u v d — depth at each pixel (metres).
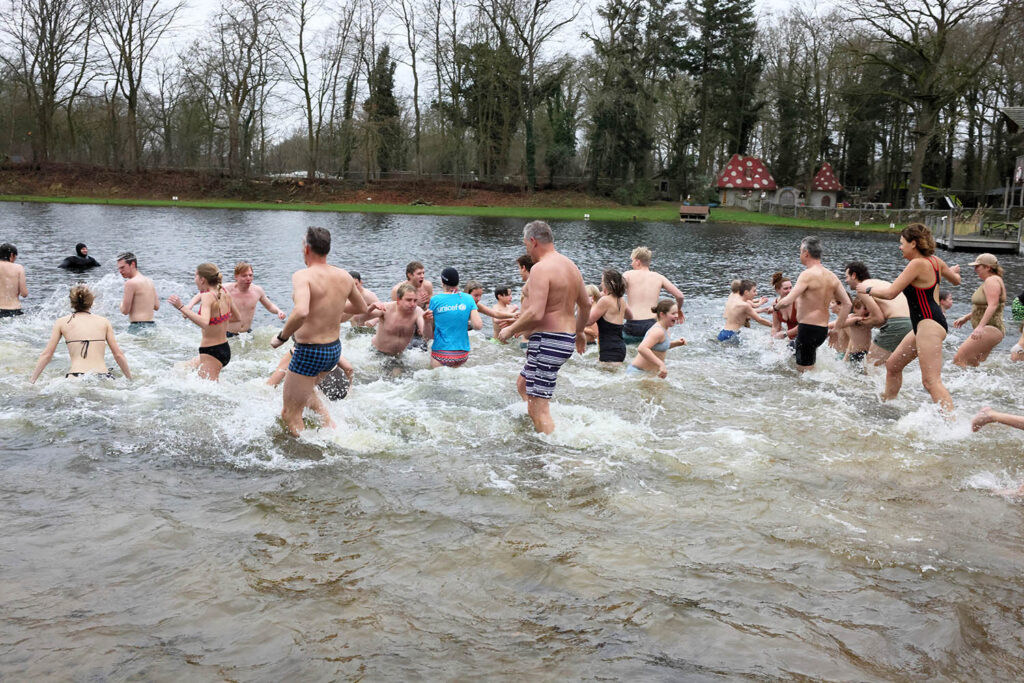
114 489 4.92
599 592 3.75
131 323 10.15
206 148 60.72
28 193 50.50
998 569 4.08
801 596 3.76
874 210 49.94
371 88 57.53
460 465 5.52
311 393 6.16
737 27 57.84
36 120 52.91
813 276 8.76
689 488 5.16
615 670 3.11
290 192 54.47
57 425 6.17
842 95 51.75
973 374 8.82
